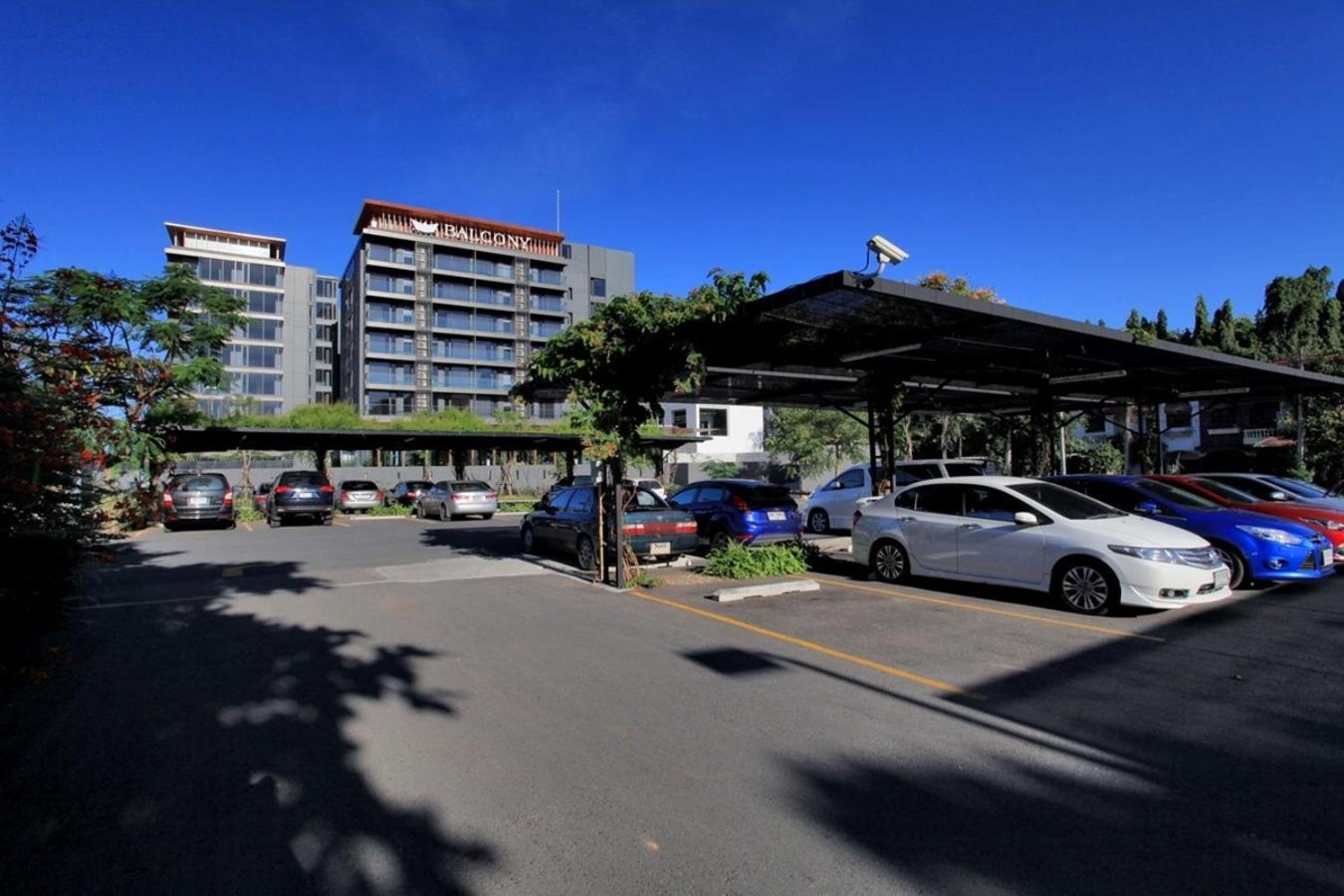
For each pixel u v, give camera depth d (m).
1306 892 3.10
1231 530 9.63
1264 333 41.25
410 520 27.27
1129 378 15.30
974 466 16.19
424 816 3.85
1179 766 4.36
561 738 4.89
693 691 5.84
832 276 7.65
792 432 44.84
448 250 74.25
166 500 21.66
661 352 10.08
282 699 5.71
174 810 3.93
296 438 29.92
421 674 6.34
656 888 3.19
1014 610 8.61
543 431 34.34
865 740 4.81
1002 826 3.68
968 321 9.34
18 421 5.48
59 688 5.98
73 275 9.19
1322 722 5.02
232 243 78.69
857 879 3.23
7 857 3.49
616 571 10.62
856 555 11.02
